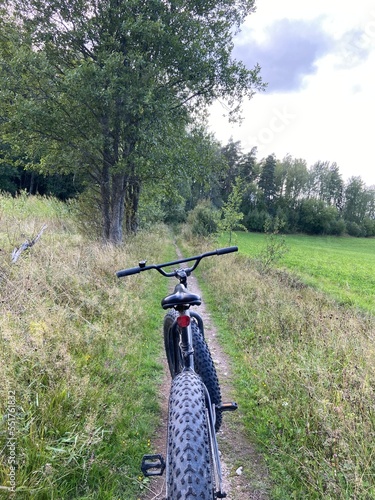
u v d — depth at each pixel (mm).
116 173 12844
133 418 3391
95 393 3426
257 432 3453
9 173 36438
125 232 18734
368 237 74250
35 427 2703
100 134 12445
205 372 2793
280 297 8250
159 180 14805
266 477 2889
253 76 13602
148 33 11227
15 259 6164
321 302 8945
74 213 16266
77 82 10625
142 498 2586
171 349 2957
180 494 1531
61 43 12312
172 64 12633
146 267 2611
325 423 3055
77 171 13680
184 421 1785
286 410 3543
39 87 11047
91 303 5836
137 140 12812
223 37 13391
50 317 4559
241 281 9820
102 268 8070
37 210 15938
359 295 12977
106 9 11781
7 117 11906
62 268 6609
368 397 3393
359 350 4707
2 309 4297
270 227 14633
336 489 2459
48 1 11484
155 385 4398
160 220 33594
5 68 10812
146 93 11117
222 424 3684
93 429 2875
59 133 12008
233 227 18328
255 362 4879
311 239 52406
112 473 2658
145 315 6758
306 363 4293
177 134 14031
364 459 2697
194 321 3199
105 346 4684
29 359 3430
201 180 15359
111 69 10758
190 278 12391
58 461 2559
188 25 12297
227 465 3029
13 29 11547
